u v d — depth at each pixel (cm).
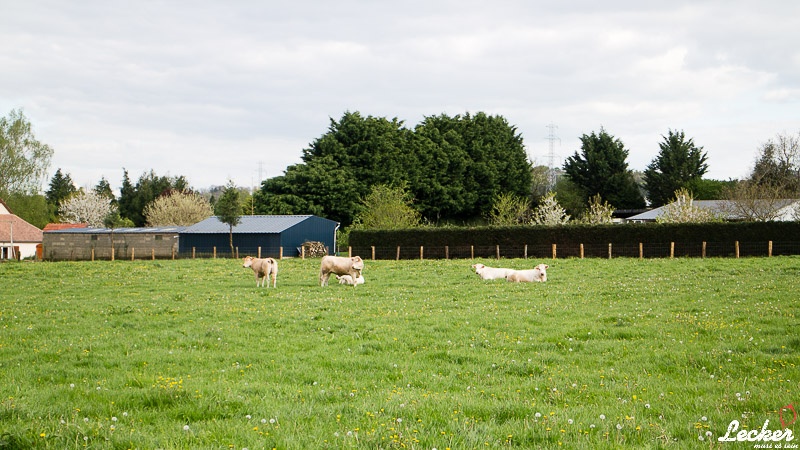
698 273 3114
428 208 9200
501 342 1502
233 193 6278
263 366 1295
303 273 3638
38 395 1048
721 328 1609
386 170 8800
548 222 7650
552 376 1180
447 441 796
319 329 1728
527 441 810
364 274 3475
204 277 3419
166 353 1421
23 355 1411
